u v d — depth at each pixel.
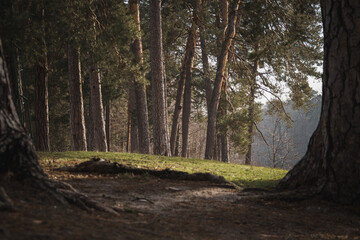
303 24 23.45
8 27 9.73
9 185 4.21
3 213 3.25
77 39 15.18
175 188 8.23
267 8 22.05
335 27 7.10
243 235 4.58
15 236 2.61
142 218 4.81
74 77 21.75
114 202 6.12
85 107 36.44
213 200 7.17
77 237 2.95
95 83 22.75
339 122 6.91
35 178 4.51
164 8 30.61
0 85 4.65
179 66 39.28
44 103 19.27
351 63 6.81
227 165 17.23
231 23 27.02
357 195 6.62
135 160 14.44
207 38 30.30
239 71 34.00
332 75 7.10
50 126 34.50
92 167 10.27
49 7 13.30
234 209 6.36
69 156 14.43
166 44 32.78
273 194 7.41
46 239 2.72
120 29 15.66
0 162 4.27
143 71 18.83
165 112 21.92
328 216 6.25
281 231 5.07
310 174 7.85
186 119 35.84
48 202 4.22
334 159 6.97
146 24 31.56
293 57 30.86
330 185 7.00
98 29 16.44
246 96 34.56
